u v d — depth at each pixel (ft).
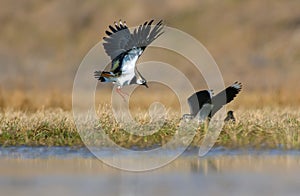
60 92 89.71
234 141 50.03
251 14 152.46
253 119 54.85
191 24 153.48
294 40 141.18
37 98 80.43
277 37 143.84
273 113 59.98
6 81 137.49
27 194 37.32
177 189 38.65
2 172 42.45
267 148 48.73
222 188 38.63
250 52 142.10
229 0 156.66
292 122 54.29
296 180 40.11
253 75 130.82
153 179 41.06
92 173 42.55
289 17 149.07
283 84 113.80
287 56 137.18
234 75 132.67
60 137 51.39
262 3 153.79
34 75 146.92
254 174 41.65
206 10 156.35
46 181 40.32
